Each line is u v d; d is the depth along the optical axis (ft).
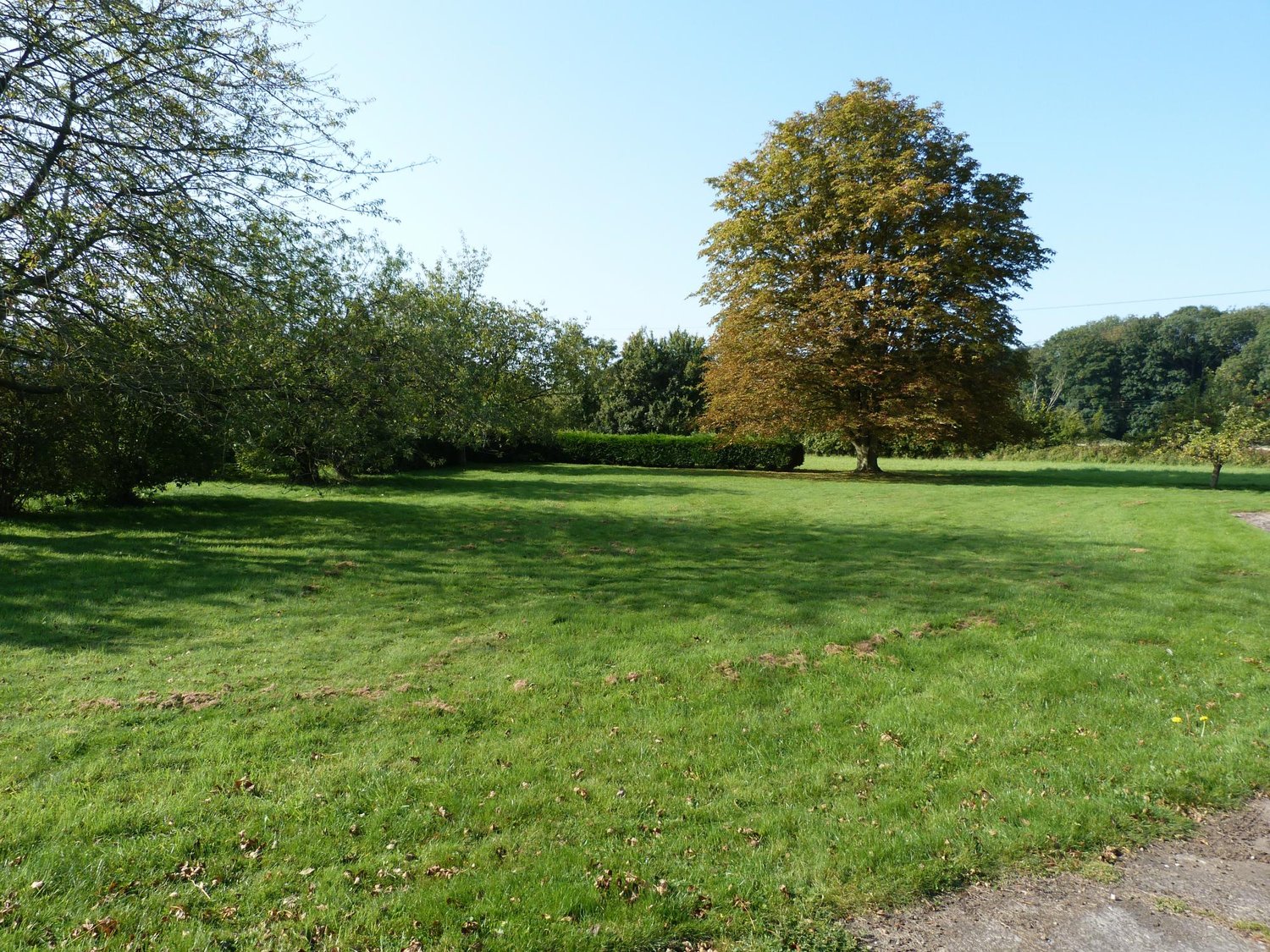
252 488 64.90
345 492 65.05
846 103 82.89
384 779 13.15
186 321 34.40
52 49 28.76
